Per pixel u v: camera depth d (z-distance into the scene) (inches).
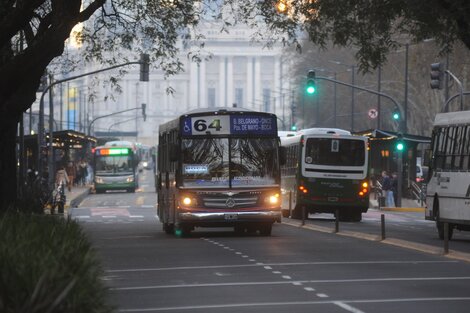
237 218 2495.1
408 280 1446.9
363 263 1736.0
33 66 2096.5
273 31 2805.1
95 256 1043.9
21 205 2824.8
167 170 2770.7
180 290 1347.2
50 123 5300.2
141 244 2305.6
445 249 1925.4
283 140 3951.8
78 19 2138.3
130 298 1259.2
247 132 2519.7
